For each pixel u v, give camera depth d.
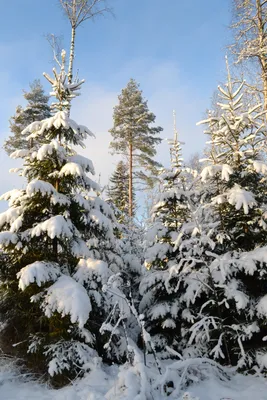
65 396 5.21
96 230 7.70
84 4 13.95
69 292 5.95
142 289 8.25
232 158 8.05
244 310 6.65
